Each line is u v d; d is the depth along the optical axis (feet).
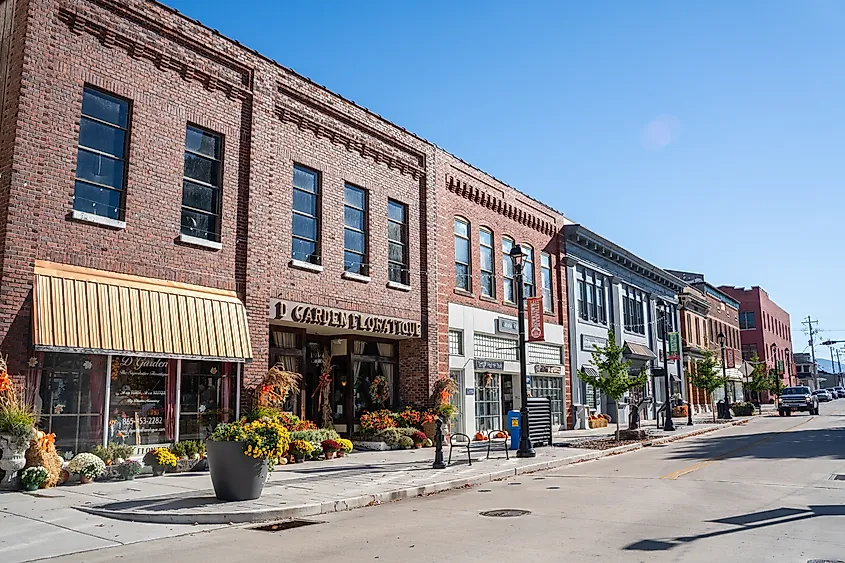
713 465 56.44
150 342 47.93
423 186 79.97
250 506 35.55
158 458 47.65
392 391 77.36
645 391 139.54
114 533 30.68
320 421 70.59
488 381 88.89
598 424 111.65
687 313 171.42
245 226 57.41
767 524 30.78
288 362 64.80
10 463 40.34
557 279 108.17
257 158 59.00
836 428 101.55
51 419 43.96
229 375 54.90
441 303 81.05
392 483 44.83
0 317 41.68
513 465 55.72
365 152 71.67
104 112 49.21
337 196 67.82
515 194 99.35
